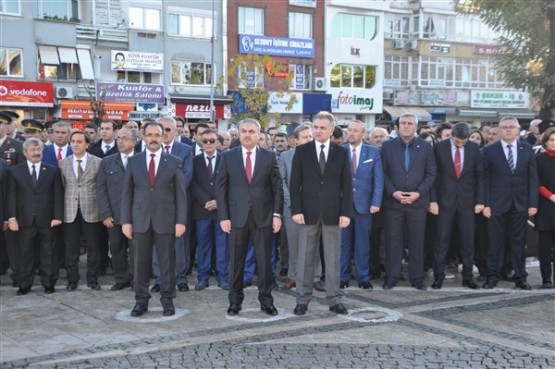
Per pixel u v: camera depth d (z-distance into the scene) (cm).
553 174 823
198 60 3175
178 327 630
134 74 3034
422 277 825
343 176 684
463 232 830
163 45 3072
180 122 1066
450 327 641
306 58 3516
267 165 678
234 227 675
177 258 798
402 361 534
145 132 679
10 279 874
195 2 3144
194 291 795
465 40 4053
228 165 680
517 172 820
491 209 830
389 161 812
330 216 677
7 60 2684
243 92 3156
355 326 640
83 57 2867
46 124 1348
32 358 534
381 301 751
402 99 3856
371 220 842
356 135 811
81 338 592
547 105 2025
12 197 765
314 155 682
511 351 566
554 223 820
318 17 3547
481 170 824
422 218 812
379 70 3750
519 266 831
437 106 3975
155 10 3052
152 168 676
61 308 704
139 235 670
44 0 2773
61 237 830
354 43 3662
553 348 578
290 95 3372
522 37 2016
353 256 934
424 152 807
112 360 529
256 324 644
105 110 2850
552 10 1900
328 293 690
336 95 3609
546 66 1981
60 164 797
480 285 855
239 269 680
